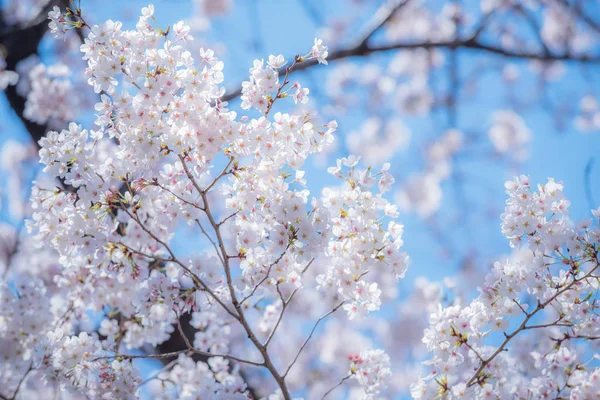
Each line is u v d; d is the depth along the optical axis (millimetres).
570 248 3025
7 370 3770
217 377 3859
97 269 3506
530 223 3074
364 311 3137
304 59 3023
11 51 6406
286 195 2945
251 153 2994
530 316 3096
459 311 3213
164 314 3832
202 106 2912
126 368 3377
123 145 2980
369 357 3533
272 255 3088
